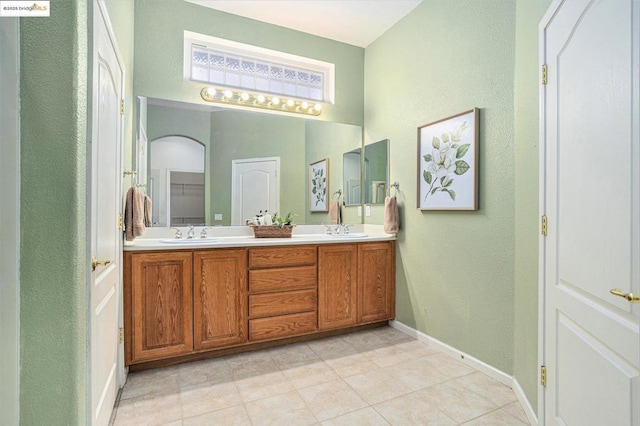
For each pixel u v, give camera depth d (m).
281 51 3.11
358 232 3.46
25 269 0.92
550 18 1.46
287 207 3.19
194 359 2.38
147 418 1.70
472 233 2.28
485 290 2.18
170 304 2.23
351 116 3.45
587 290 1.17
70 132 0.98
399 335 2.88
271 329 2.56
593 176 1.14
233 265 2.43
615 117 1.03
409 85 2.87
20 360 0.91
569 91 1.31
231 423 1.67
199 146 2.85
